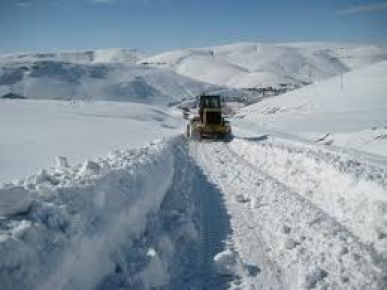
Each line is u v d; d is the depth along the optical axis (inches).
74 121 1635.1
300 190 479.8
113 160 465.7
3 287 155.2
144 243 272.4
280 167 601.9
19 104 2625.5
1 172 519.8
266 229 339.9
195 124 1241.4
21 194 210.8
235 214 386.3
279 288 241.6
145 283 228.5
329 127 1985.7
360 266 257.6
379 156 859.4
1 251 162.4
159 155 569.9
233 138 1203.9
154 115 2822.3
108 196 281.4
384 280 240.2
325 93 3745.1
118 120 1918.1
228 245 305.7
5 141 878.4
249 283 246.7
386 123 1942.7
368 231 315.3
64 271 186.2
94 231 227.5
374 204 337.1
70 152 754.8
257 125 2317.9
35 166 572.7
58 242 194.4
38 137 983.0
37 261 175.6
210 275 257.3
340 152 826.8
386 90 3398.1
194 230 318.0
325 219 360.8
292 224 347.3
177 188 484.4
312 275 243.3
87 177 308.2
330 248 288.7
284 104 3868.1
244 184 531.8
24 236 180.9
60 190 252.5
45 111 2165.4
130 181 346.9
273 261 277.1
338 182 421.7
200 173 631.2
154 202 366.3
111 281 220.1
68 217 218.1
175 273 258.5
